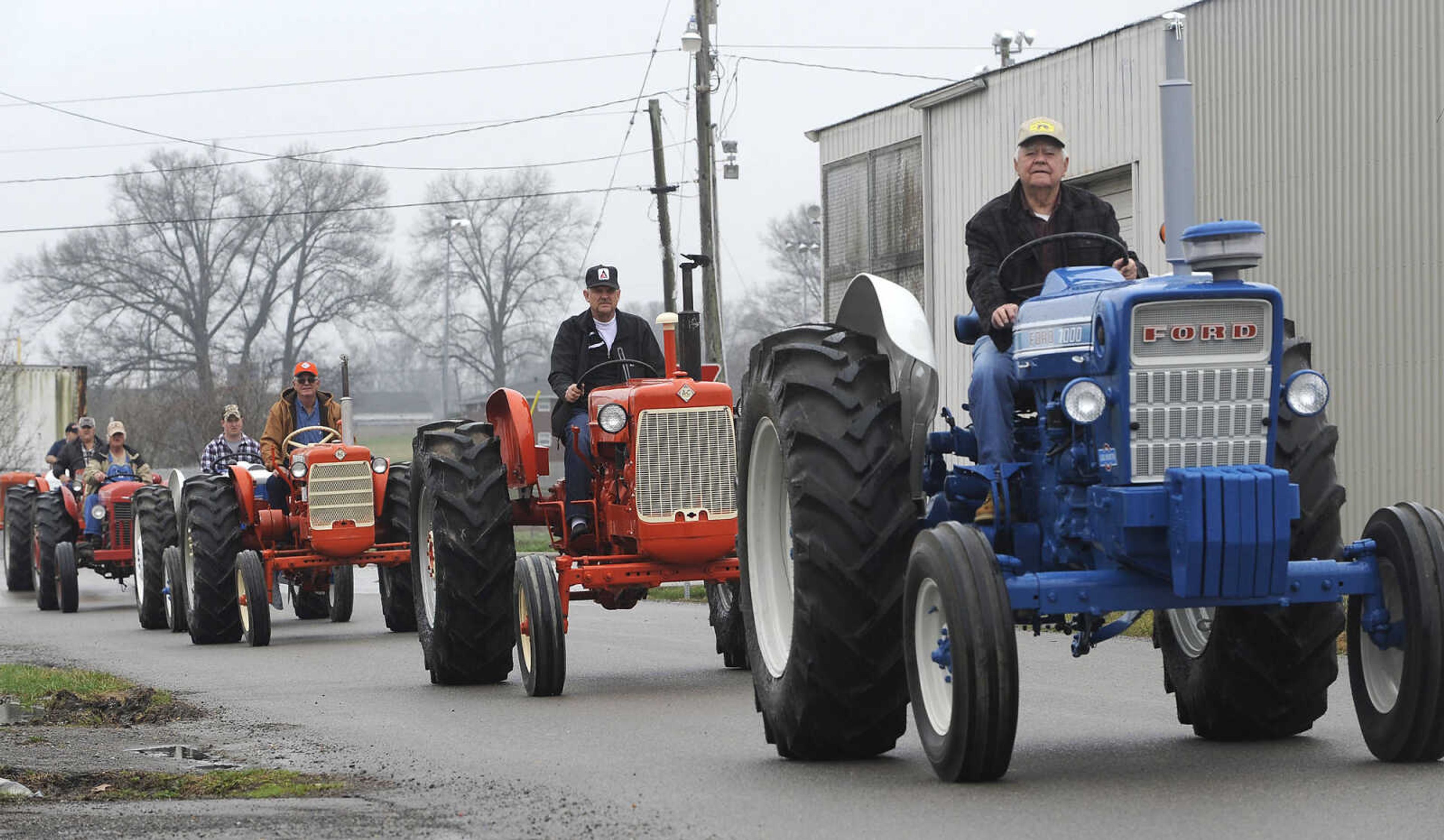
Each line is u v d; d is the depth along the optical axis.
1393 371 23.14
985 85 32.03
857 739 10.52
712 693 15.28
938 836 8.12
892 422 10.45
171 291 91.44
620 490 16.33
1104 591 9.23
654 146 51.69
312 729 13.36
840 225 37.81
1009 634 9.03
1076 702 13.34
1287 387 9.33
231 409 26.88
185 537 24.39
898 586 10.23
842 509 10.19
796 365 10.82
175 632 24.86
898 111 35.28
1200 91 26.28
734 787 9.84
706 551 15.91
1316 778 9.34
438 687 16.62
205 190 91.56
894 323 10.88
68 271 90.81
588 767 10.92
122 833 8.73
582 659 18.75
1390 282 23.14
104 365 90.69
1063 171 11.60
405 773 10.88
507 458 17.88
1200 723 11.03
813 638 10.23
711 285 43.75
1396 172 23.02
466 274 93.62
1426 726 9.34
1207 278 9.41
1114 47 28.53
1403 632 9.40
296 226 92.00
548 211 93.31
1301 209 24.52
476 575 16.50
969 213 32.91
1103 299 9.38
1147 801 8.79
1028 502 10.34
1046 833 8.08
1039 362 10.00
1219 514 8.82
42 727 13.87
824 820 8.66
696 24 43.91
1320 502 9.98
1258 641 10.45
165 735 13.10
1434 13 22.38
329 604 27.41
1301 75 24.44
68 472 34.34
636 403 15.91
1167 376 9.23
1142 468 9.22
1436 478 22.52
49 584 31.05
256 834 8.66
